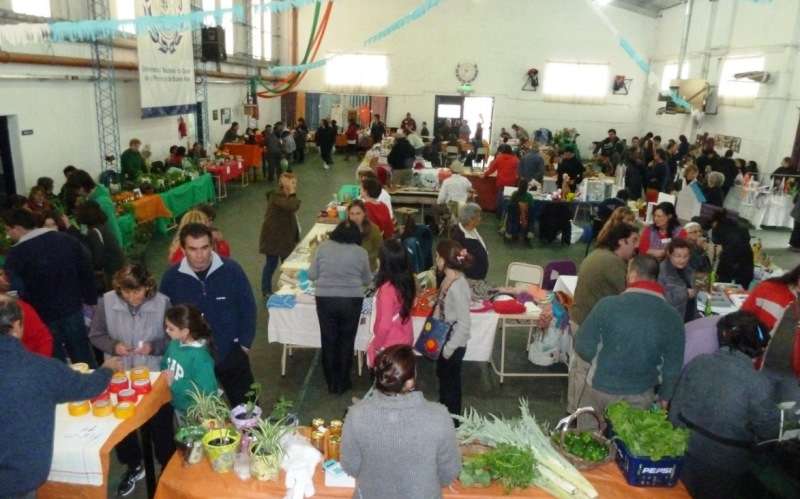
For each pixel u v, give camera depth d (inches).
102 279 163.0
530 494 80.9
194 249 105.4
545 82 699.4
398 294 123.6
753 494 83.7
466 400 158.1
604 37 680.4
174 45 380.8
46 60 269.4
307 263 189.0
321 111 741.9
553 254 316.2
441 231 308.2
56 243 127.2
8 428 68.5
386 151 489.1
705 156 405.1
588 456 85.5
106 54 331.3
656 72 662.5
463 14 687.1
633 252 133.8
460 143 556.4
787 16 404.2
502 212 375.2
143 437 99.8
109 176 315.9
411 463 63.8
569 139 631.8
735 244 182.9
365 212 179.3
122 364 103.3
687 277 143.7
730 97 480.1
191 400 97.5
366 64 712.4
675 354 97.2
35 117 275.4
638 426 83.9
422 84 712.4
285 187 214.5
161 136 424.5
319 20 706.2
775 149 414.0
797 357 106.4
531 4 677.9
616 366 99.7
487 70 701.3
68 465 81.0
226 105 577.0
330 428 89.8
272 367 172.4
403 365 64.6
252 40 633.6
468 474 81.7
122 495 113.4
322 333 148.6
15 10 254.7
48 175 287.7
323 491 80.7
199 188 371.9
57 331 130.0
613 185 342.3
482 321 159.8
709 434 89.0
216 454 82.0
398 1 690.2
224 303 110.8
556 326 173.2
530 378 170.9
